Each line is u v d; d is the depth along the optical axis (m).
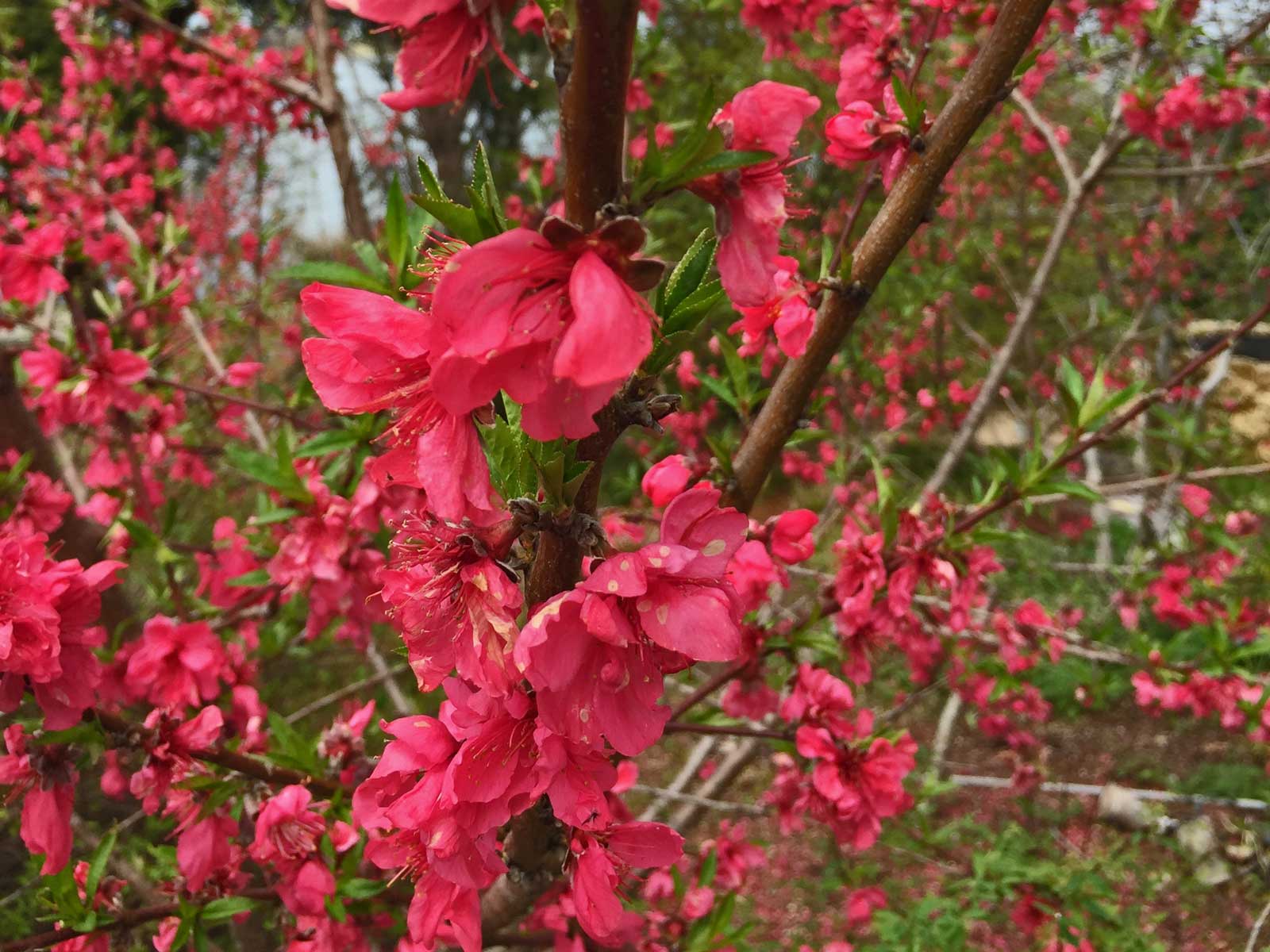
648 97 3.99
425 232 0.94
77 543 3.03
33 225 3.90
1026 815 5.89
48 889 1.93
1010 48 1.48
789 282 1.66
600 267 0.77
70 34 4.40
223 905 2.08
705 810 3.57
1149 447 8.09
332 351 0.94
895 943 4.07
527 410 0.79
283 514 2.60
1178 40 3.98
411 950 2.06
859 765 2.13
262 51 4.32
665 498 1.60
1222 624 4.04
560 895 2.33
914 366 7.18
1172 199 8.29
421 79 0.80
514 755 1.01
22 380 3.13
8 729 1.69
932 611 2.97
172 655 2.27
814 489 8.94
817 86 7.95
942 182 1.57
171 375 4.19
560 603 0.90
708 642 0.90
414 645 0.98
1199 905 5.42
